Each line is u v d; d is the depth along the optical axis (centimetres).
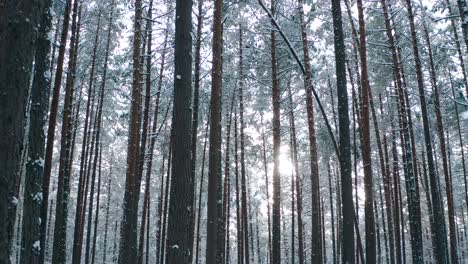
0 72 461
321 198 3759
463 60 2161
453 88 2347
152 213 4556
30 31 484
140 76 1827
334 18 1156
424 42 2020
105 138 3212
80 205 2239
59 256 1623
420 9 1820
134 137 1647
